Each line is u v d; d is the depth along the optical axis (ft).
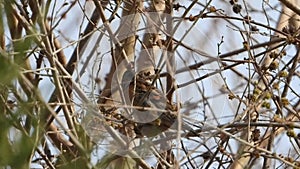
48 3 35.12
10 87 21.81
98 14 45.98
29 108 21.99
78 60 40.81
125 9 44.16
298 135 41.83
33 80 37.55
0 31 19.71
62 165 24.35
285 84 43.98
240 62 43.24
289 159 39.88
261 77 41.65
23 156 19.01
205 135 39.32
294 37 44.19
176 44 41.81
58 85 35.22
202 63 43.32
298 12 48.24
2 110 20.49
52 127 39.78
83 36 41.70
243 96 41.11
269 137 42.34
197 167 41.47
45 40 35.63
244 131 41.98
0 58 19.07
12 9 20.74
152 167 39.73
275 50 46.60
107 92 40.73
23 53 20.15
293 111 42.06
